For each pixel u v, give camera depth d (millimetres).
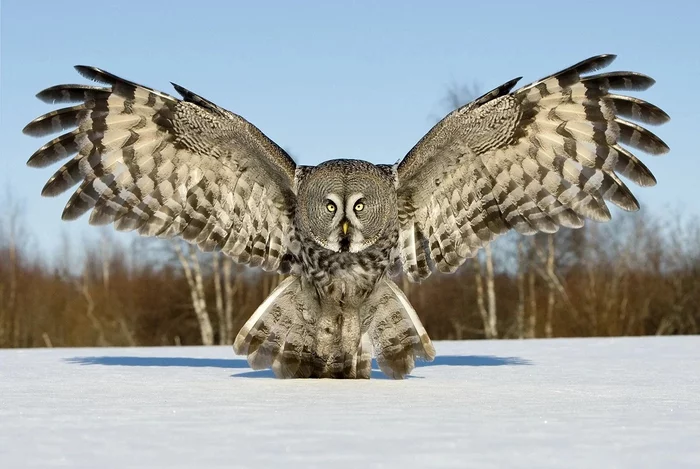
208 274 45438
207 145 9297
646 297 44250
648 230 46406
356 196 9078
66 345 44375
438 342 19297
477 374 9680
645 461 4270
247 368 10930
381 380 8875
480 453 4477
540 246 45000
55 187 9328
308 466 4129
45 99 9188
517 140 9422
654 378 9039
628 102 9070
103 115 9227
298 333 9281
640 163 9211
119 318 44812
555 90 9086
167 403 6738
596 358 12414
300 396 7234
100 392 7664
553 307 43406
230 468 4090
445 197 9805
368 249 9109
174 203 9531
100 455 4457
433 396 7203
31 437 5039
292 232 9500
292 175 9359
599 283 44219
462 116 9133
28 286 46625
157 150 9375
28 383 8617
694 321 43844
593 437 4973
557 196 9586
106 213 9492
